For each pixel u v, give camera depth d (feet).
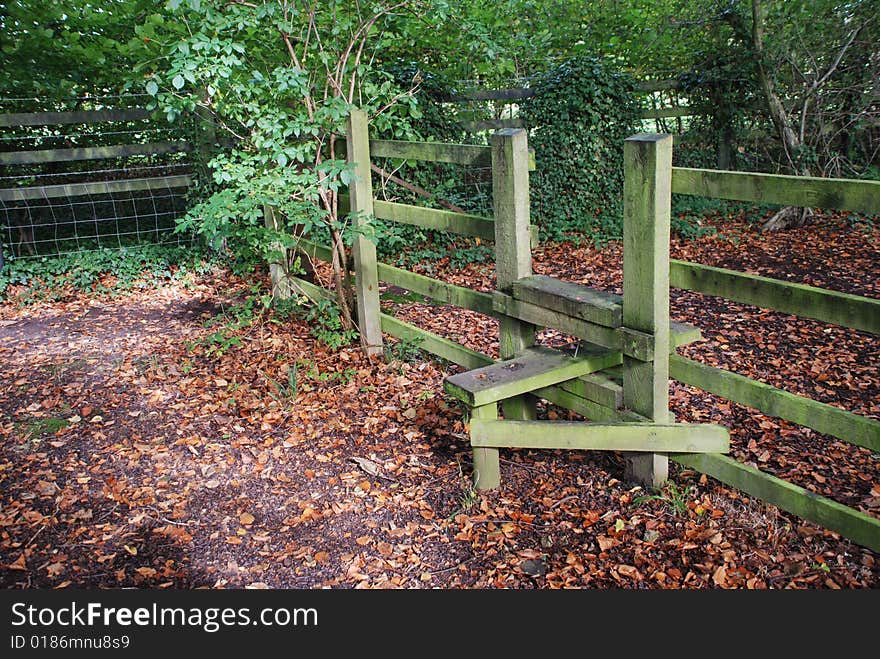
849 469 12.05
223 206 15.37
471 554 10.41
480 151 12.95
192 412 14.65
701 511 10.87
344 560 10.36
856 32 28.14
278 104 17.93
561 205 28.22
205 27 15.35
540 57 32.76
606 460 12.50
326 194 16.69
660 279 10.30
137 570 10.17
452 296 14.47
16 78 25.13
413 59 27.45
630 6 32.32
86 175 27.32
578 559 10.18
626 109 28.09
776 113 29.50
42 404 15.15
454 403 14.69
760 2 28.27
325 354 17.30
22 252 25.79
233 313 20.57
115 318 20.94
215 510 11.49
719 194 10.07
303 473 12.48
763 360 16.31
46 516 11.29
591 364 12.01
